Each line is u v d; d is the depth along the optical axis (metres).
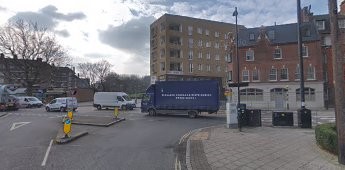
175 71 78.38
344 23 47.44
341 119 9.52
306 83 50.66
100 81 103.69
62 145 14.05
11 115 33.44
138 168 9.75
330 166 9.16
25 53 62.09
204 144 13.59
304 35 51.66
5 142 14.87
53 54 65.12
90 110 43.47
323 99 49.84
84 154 11.98
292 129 19.22
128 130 19.97
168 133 18.55
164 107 32.56
